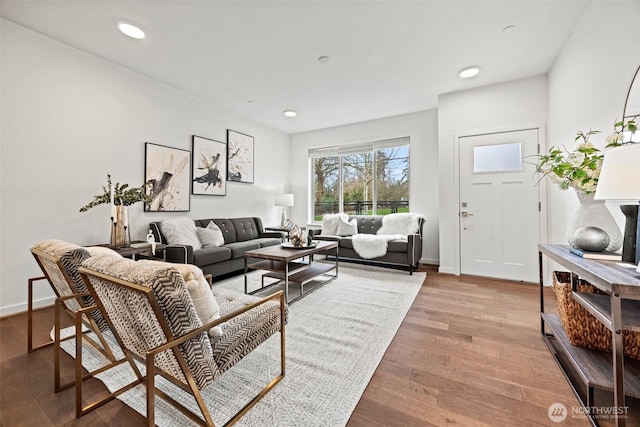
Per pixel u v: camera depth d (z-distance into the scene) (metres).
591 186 1.52
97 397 1.35
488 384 1.43
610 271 1.17
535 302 2.61
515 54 2.74
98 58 2.81
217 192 4.22
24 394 1.36
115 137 2.96
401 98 3.87
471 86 3.46
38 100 2.43
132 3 2.04
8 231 2.29
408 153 4.65
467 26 2.30
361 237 4.06
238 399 1.34
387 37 2.45
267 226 5.29
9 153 2.29
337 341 1.89
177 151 3.61
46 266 1.61
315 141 5.55
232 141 4.47
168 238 3.14
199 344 1.06
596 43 1.99
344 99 3.92
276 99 3.92
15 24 2.29
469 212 3.57
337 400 1.32
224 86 3.50
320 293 2.89
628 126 1.48
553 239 3.02
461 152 3.61
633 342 1.34
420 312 2.39
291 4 2.04
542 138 3.14
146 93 3.25
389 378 1.49
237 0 2.01
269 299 1.39
